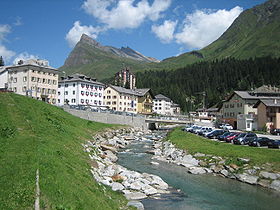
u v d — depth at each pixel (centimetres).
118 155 4897
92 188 1923
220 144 4716
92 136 5438
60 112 5784
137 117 10231
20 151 1892
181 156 4528
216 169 3669
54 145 2488
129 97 13312
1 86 10412
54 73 9938
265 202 2502
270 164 3350
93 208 1545
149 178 3042
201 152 4388
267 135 6256
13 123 2781
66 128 4081
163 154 5081
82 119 6962
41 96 9469
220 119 10775
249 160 3569
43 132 2919
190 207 2308
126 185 2648
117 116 9169
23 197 1310
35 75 9350
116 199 2139
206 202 2461
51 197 1393
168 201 2427
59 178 1642
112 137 6738
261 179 3130
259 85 19588
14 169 1564
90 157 3086
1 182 1399
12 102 3759
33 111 3788
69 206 1386
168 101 19138
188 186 2980
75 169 2100
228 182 3188
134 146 6238
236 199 2572
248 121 8069
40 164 1725
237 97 9600
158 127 12338
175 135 6544
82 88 11169
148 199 2433
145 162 4300
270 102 7538
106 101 12838
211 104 19900
